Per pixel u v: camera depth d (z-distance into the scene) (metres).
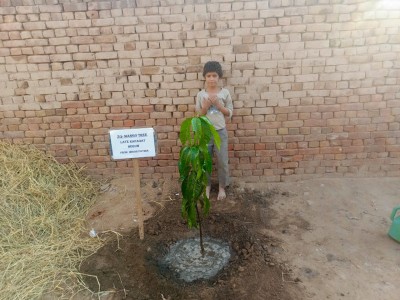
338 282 3.23
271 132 4.54
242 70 4.27
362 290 3.14
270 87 4.33
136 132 3.41
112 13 4.08
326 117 4.45
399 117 4.42
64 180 4.65
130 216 4.27
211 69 3.91
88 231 4.05
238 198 4.50
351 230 3.87
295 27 4.07
